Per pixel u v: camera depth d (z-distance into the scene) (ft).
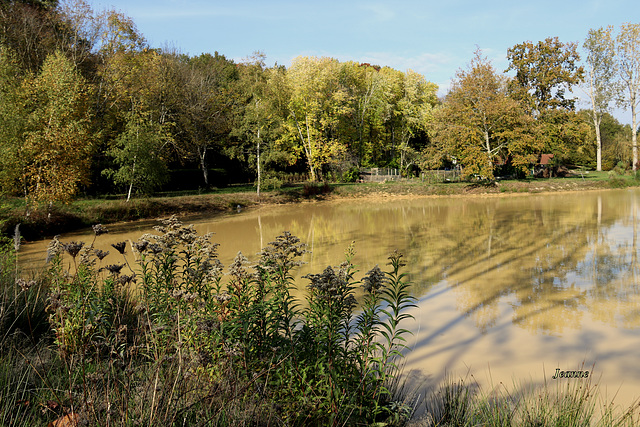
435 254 43.60
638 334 21.63
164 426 8.28
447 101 132.46
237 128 116.37
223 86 148.46
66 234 62.49
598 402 14.96
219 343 12.28
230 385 10.56
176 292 10.81
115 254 43.93
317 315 13.76
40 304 17.26
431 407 14.26
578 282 31.78
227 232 63.52
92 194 101.24
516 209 83.15
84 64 106.01
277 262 16.17
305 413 11.25
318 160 140.05
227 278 29.45
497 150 132.36
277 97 128.88
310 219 78.23
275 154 111.96
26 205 60.95
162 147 103.96
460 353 19.56
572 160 194.90
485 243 49.01
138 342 12.75
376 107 156.97
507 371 17.65
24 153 60.64
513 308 26.25
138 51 107.24
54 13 105.70
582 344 20.56
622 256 40.04
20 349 13.61
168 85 115.24
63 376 11.44
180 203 91.71
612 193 111.96
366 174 156.97
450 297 28.76
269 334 13.25
